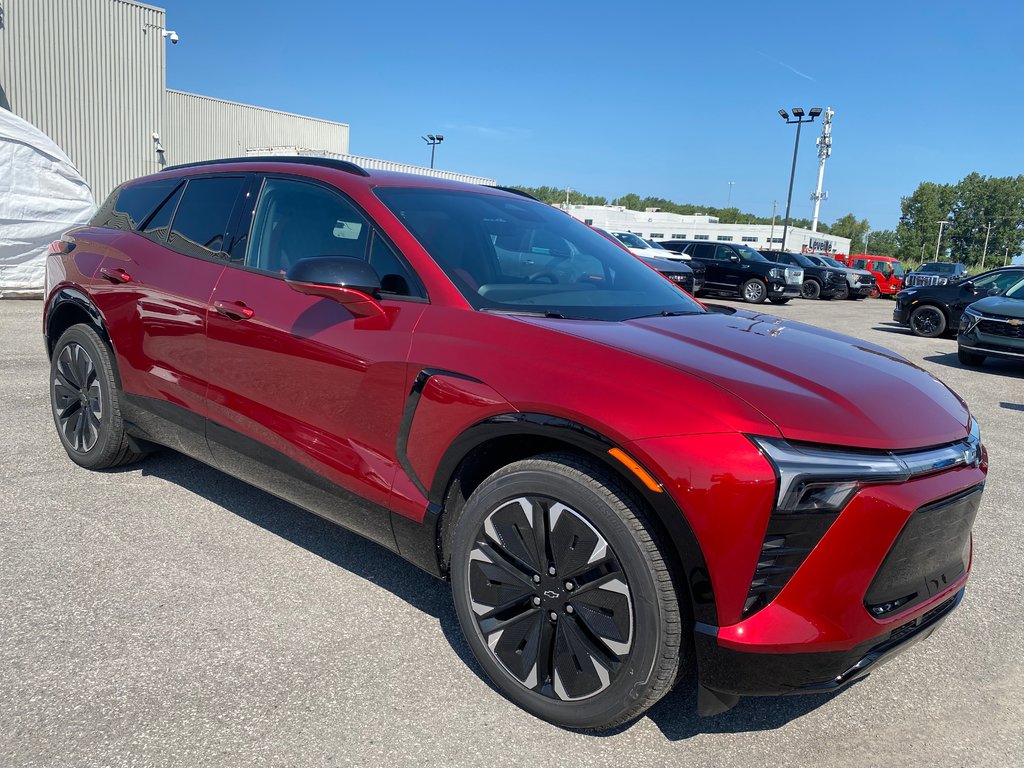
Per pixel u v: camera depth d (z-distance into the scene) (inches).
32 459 162.1
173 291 130.4
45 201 429.4
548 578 84.5
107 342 145.9
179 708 85.6
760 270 858.8
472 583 91.3
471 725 85.8
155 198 148.4
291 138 1304.1
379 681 93.0
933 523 81.1
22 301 415.2
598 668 81.0
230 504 144.8
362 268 97.2
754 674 75.2
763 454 72.8
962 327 427.8
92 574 115.1
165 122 995.3
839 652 75.5
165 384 133.1
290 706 87.2
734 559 73.0
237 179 133.0
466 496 95.7
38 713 83.3
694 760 82.7
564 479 81.7
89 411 152.6
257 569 120.0
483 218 120.2
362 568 122.5
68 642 97.0
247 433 118.8
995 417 283.1
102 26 918.4
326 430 107.1
